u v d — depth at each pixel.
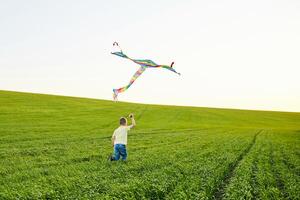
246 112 105.75
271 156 26.94
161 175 15.97
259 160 23.33
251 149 31.11
